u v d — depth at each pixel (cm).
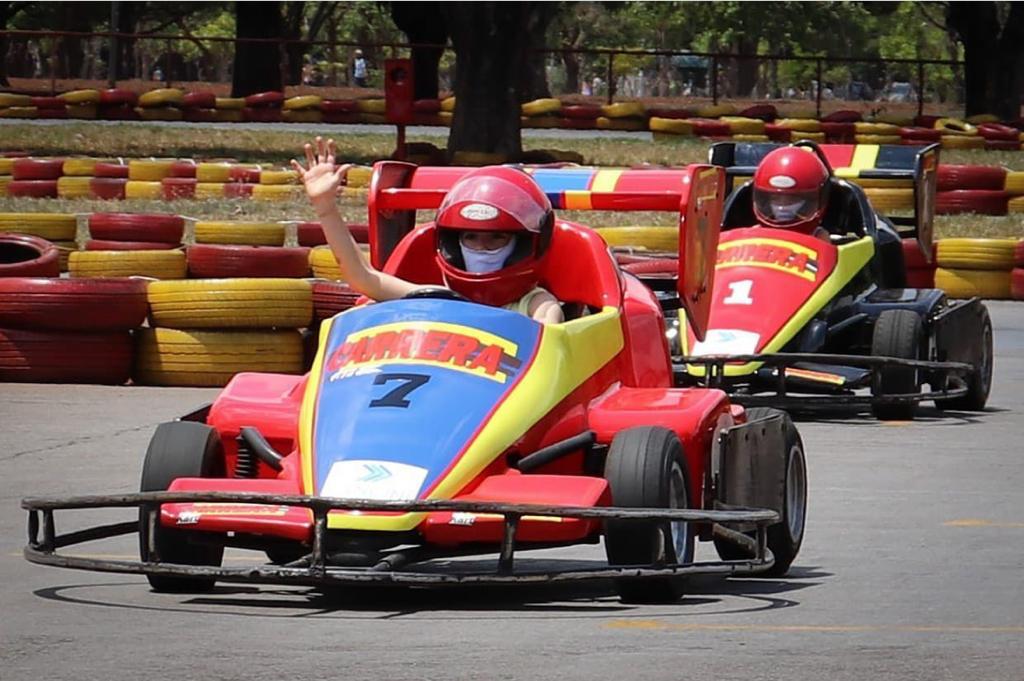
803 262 2983
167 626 1445
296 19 16112
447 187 2195
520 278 1784
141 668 1292
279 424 1653
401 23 10956
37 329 3234
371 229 2123
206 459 1606
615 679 1270
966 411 3161
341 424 1559
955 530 2014
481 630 1439
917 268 4766
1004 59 11519
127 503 1480
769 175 3089
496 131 8088
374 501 1409
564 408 1658
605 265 1883
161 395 3131
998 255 4778
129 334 3269
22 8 14862
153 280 3325
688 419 1672
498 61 8062
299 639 1395
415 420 1550
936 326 3009
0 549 1855
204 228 4678
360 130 10381
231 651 1349
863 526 2041
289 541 1554
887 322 2956
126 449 2559
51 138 8906
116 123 10269
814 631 1453
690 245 2025
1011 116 11588
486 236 1767
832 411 3164
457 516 1475
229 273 3859
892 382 2930
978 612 1549
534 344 1669
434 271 1995
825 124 9638
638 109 10625
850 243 3102
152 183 6700
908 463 2531
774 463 1712
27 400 3031
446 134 10125
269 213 6147
